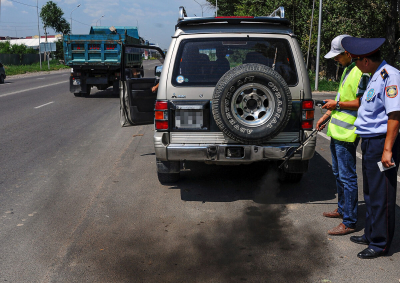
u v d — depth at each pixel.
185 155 4.64
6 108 13.45
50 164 6.63
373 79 3.41
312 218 4.38
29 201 4.94
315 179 5.78
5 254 3.59
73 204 4.83
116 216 4.45
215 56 4.69
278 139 4.64
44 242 3.83
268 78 4.16
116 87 17.16
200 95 4.62
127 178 5.84
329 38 22.06
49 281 3.14
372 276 3.18
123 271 3.27
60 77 31.80
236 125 4.27
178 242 3.80
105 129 9.84
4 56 52.97
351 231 3.97
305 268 3.30
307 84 4.65
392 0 19.39
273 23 4.80
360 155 7.16
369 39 3.39
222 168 6.32
